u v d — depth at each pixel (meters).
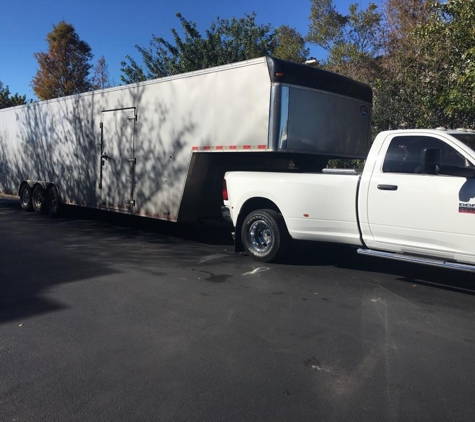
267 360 4.17
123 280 6.68
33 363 4.12
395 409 3.39
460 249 5.77
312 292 6.14
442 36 10.71
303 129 8.10
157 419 3.28
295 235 7.32
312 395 3.59
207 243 9.71
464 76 9.63
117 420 3.26
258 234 7.87
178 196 9.47
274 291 6.18
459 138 5.97
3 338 4.65
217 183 9.70
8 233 10.53
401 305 5.63
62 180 12.93
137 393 3.62
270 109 7.69
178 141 9.34
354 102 9.15
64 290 6.20
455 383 3.77
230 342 4.55
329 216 6.89
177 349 4.40
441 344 4.52
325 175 6.94
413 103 12.52
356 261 7.88
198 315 5.29
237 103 8.20
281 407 3.42
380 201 6.35
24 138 14.51
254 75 7.92
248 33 21.42
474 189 5.61
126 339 4.62
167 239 10.15
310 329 4.88
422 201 5.98
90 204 11.91
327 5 25.88
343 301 5.78
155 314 5.32
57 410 3.38
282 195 7.34
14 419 3.27
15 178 15.08
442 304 5.67
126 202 10.75
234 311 5.41
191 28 21.33
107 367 4.04
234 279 6.76
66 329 4.88
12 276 6.86
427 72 11.57
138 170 10.37
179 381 3.80
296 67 7.97
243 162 9.90
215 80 8.55
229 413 3.35
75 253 8.49
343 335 4.73
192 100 9.02
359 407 3.42
